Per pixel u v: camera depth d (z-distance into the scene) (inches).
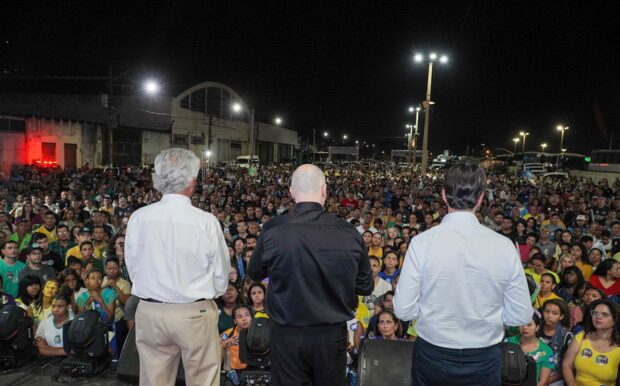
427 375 85.4
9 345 184.5
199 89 1873.8
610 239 361.4
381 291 246.2
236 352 183.9
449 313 82.1
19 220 351.3
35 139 1075.3
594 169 1309.1
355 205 550.0
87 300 215.3
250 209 447.2
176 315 100.2
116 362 193.0
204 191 650.2
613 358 154.3
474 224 85.5
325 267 89.5
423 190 684.7
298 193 97.5
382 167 2241.6
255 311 197.0
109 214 402.3
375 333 208.1
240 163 1673.2
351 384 185.2
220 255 105.7
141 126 1541.6
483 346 81.9
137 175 944.9
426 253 84.6
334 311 90.9
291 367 91.0
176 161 105.0
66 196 504.4
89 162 1255.5
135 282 104.2
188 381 104.0
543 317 187.5
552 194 555.5
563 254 285.0
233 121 2183.8
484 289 81.0
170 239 100.8
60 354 197.8
